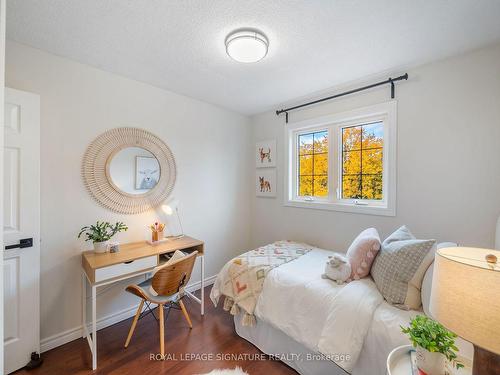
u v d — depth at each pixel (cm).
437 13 138
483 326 69
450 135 187
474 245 178
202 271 236
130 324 216
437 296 82
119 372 161
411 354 103
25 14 139
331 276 167
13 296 158
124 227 216
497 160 169
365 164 244
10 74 166
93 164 204
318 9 135
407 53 181
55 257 185
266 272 188
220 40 166
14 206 158
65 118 189
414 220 206
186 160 273
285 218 305
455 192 186
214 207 304
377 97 226
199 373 160
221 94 265
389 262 146
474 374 79
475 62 177
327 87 244
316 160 284
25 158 162
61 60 187
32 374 158
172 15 141
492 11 136
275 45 170
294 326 157
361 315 133
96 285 167
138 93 231
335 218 258
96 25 150
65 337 189
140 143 233
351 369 126
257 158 338
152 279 170
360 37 161
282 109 306
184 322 218
